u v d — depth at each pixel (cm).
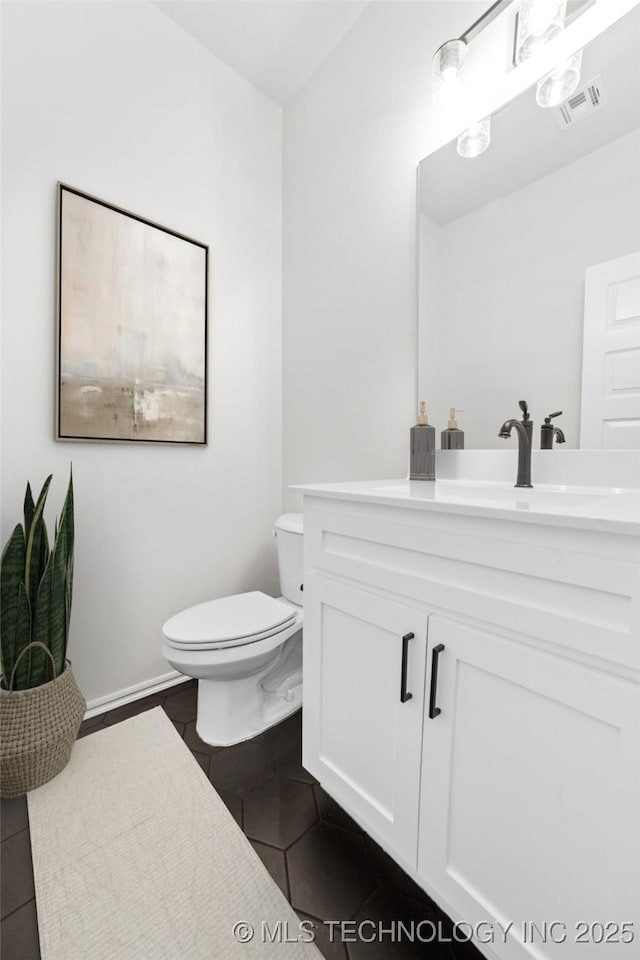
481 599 68
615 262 99
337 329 172
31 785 111
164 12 157
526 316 115
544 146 110
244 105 184
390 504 80
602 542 54
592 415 103
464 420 130
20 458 130
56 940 78
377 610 85
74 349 138
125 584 156
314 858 95
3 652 112
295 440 195
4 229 125
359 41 158
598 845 56
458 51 116
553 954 60
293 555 154
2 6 122
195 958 76
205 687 136
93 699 149
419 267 140
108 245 144
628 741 52
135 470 156
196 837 100
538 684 61
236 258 183
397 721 82
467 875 71
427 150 137
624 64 97
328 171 174
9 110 124
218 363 179
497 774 67
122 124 147
